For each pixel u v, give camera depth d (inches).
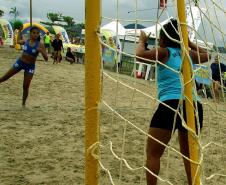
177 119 129.9
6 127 260.2
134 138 256.2
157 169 132.0
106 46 94.6
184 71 100.0
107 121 297.7
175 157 219.1
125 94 485.1
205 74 118.3
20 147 218.1
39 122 282.0
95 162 93.7
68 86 518.9
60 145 228.1
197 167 97.7
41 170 184.5
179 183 181.5
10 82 493.7
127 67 534.3
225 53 114.3
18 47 1256.8
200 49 132.1
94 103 92.6
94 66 91.6
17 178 172.6
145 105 411.5
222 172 198.7
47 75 631.2
